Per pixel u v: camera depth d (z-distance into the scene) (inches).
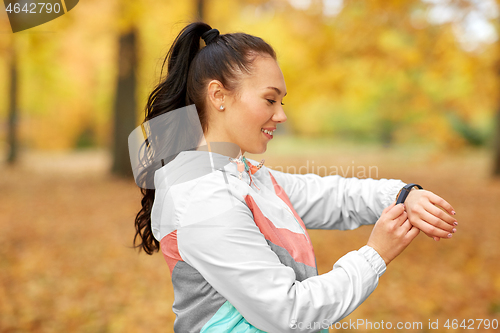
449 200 328.5
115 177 397.1
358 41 307.6
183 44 42.2
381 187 44.9
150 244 47.8
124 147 402.6
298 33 329.7
